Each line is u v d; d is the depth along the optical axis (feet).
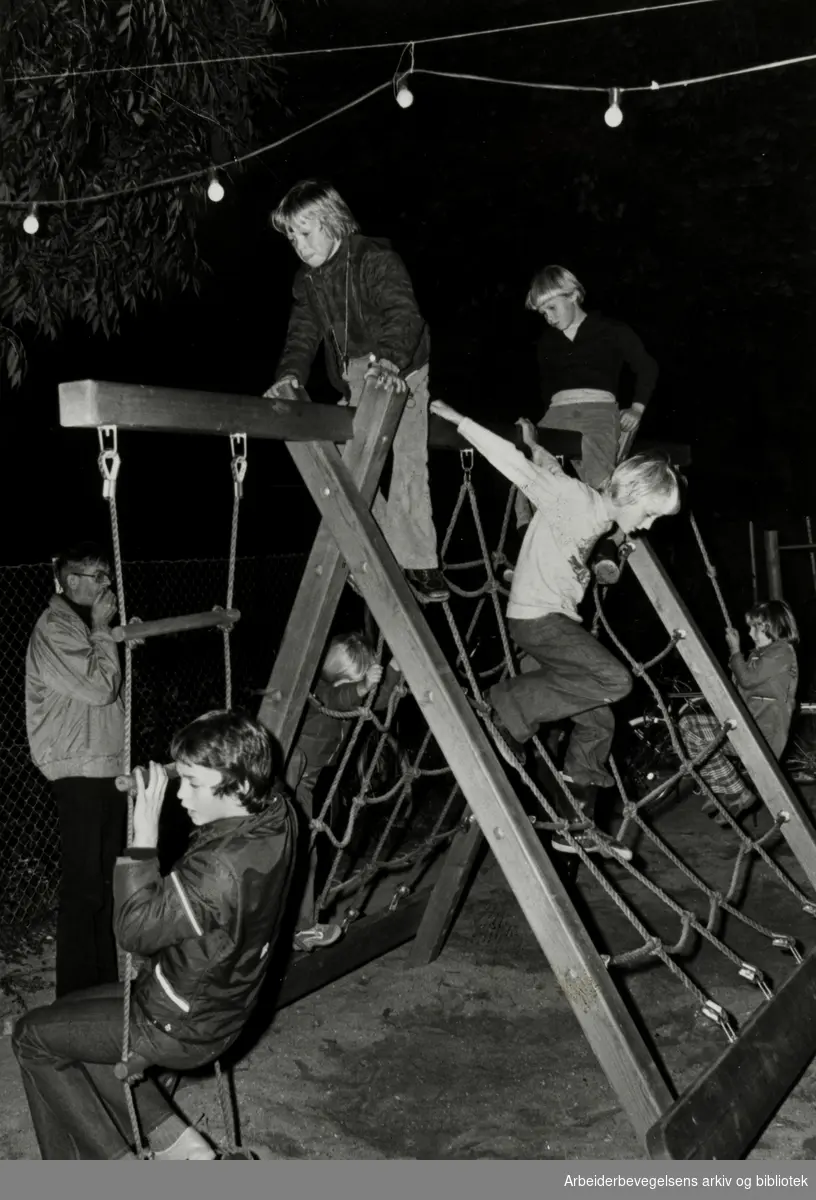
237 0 24.03
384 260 13.55
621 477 14.15
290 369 13.99
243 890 10.30
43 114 20.18
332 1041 16.19
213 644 27.78
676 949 14.08
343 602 32.94
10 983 17.85
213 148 24.35
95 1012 10.90
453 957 19.13
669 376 49.01
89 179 21.76
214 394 11.41
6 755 24.73
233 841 10.50
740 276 46.83
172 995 10.42
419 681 12.94
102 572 15.35
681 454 21.27
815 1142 13.56
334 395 42.78
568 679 14.71
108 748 15.11
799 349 49.52
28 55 19.80
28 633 30.30
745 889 22.58
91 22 20.42
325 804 15.43
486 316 45.03
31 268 21.38
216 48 23.36
